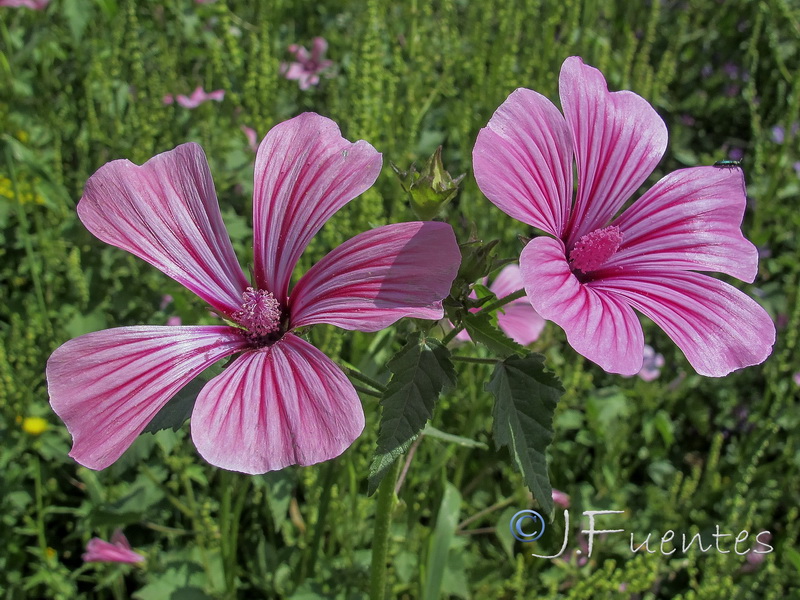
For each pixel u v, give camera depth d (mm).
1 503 202
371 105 235
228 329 124
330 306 109
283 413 101
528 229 241
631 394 241
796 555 198
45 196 232
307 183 122
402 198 224
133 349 113
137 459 186
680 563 210
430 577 174
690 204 136
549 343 227
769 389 246
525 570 204
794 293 259
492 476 229
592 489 227
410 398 107
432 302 103
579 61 130
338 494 192
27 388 201
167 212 125
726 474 252
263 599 204
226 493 174
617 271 133
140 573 203
